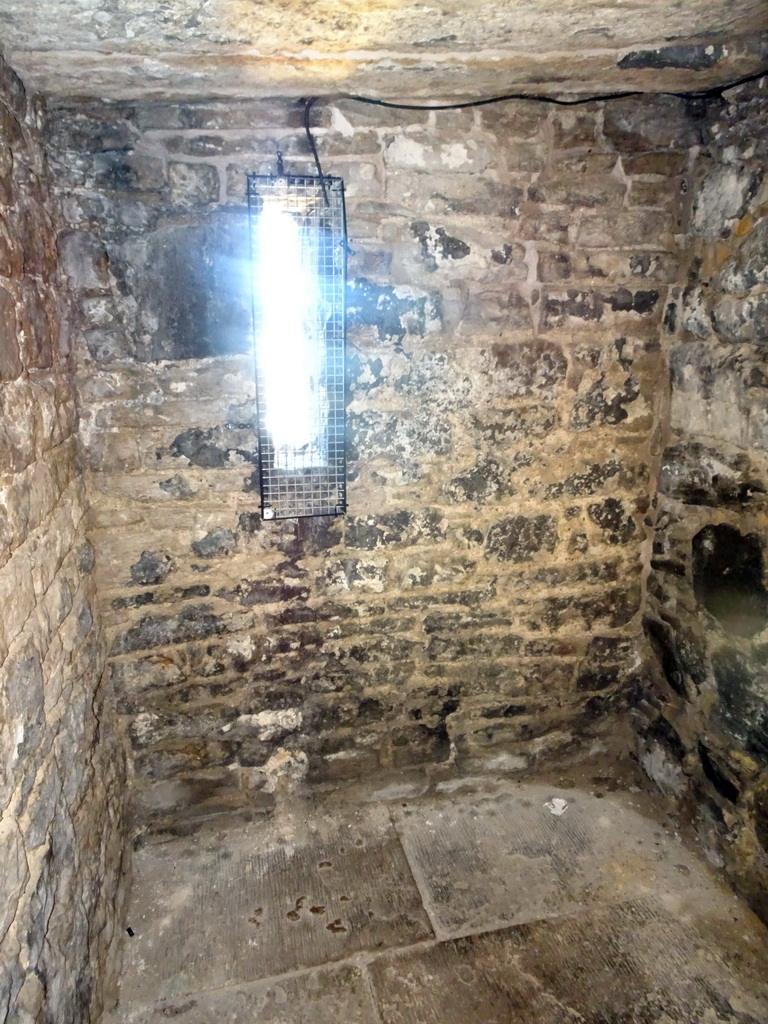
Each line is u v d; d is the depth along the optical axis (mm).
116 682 2107
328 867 2164
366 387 2078
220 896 2057
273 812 2357
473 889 2082
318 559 2193
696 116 2010
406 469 2176
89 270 1813
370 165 1915
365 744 2400
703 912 1992
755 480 1895
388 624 2307
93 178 1771
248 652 2211
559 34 1462
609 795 2469
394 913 2002
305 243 1914
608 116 1982
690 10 1378
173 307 1890
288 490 2088
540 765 2566
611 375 2221
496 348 2119
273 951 1884
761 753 1938
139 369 1912
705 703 2168
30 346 1466
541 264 2080
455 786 2498
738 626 2004
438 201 1976
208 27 1333
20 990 1161
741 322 1892
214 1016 1709
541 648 2443
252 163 1854
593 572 2402
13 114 1491
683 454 2193
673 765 2326
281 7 1263
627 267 2131
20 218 1468
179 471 2012
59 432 1672
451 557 2285
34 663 1319
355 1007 1735
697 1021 1693
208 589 2129
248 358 1974
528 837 2279
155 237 1838
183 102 1774
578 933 1935
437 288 2037
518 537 2311
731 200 1921
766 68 1721
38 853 1289
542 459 2250
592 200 2053
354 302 1999
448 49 1512
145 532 2031
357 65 1577
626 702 2568
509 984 1793
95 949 1667
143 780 2219
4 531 1189
